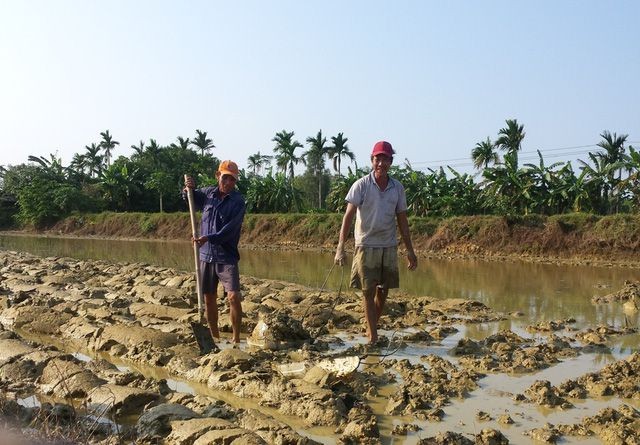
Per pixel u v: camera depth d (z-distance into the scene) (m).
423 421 4.09
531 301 9.78
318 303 8.95
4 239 37.03
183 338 6.40
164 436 3.79
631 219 23.28
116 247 28.52
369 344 6.23
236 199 6.49
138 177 54.56
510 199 32.12
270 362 5.54
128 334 6.25
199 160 58.78
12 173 53.38
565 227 24.59
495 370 5.30
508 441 3.70
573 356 5.82
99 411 4.16
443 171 36.72
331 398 4.30
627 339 6.61
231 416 4.05
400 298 9.80
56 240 36.38
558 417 4.14
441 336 6.75
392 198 6.13
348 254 24.39
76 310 7.96
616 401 4.49
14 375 5.05
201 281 6.39
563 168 31.69
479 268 17.80
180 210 55.19
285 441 3.65
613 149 31.84
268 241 33.91
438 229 27.47
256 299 8.99
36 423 3.68
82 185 54.81
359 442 3.74
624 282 12.92
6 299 8.32
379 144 6.07
